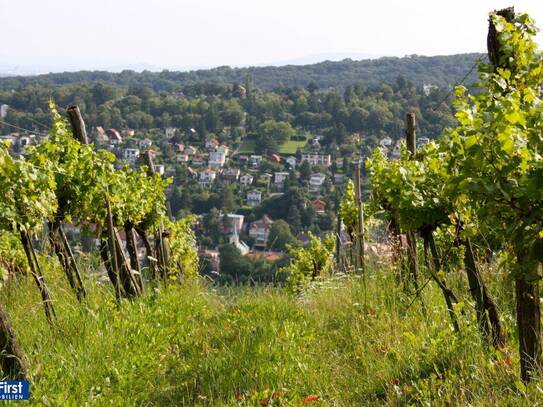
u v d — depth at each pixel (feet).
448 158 17.47
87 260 32.27
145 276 43.01
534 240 14.17
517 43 17.15
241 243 257.34
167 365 24.50
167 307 32.86
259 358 22.86
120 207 35.09
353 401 19.12
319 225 280.72
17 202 24.38
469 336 20.48
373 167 35.09
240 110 538.47
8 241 30.25
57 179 28.86
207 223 284.20
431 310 25.99
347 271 36.91
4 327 19.03
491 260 27.68
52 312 25.82
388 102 453.58
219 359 23.38
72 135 32.53
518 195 13.71
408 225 24.59
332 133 456.86
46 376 19.89
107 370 21.38
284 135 481.46
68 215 29.68
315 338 26.63
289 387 20.65
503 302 24.07
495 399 16.02
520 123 13.98
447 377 18.06
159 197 44.06
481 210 14.64
